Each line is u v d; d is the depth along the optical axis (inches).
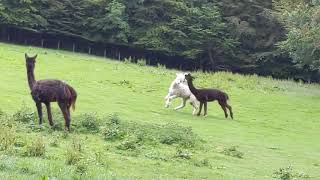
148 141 754.8
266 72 2493.8
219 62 2506.2
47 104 778.2
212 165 663.1
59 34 2450.8
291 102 1440.7
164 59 2541.8
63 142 685.9
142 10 2455.7
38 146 580.4
